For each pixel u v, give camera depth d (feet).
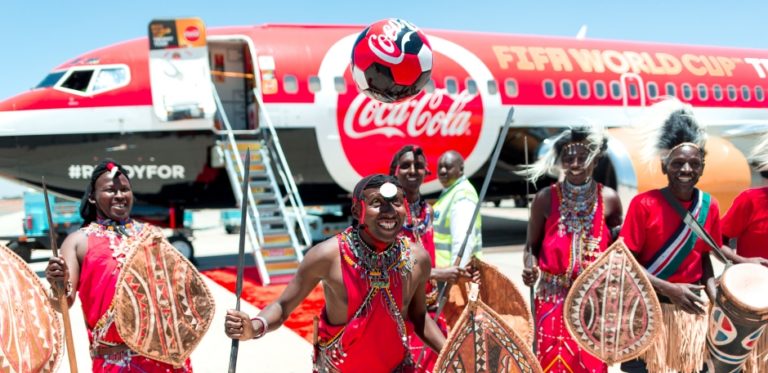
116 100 30.76
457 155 12.28
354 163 34.17
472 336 7.68
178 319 8.66
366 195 6.88
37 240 34.17
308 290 7.32
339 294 7.08
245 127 37.76
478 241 11.24
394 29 10.93
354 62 11.17
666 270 10.14
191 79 31.30
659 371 10.16
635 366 11.28
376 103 34.14
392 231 6.87
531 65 38.65
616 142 33.24
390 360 7.33
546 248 10.73
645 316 9.28
